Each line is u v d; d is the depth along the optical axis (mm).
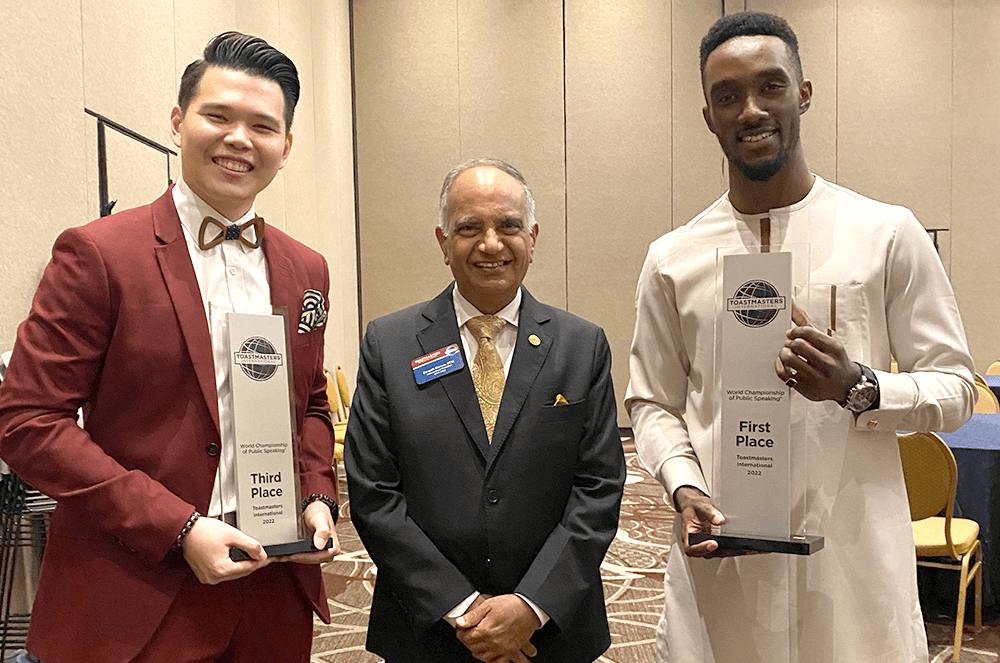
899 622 1578
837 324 1583
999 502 3629
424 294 9367
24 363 1376
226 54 1492
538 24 9234
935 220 8984
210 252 1509
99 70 3645
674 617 1764
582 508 1714
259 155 1495
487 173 1742
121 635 1372
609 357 1858
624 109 9195
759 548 1496
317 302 1617
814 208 1641
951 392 1525
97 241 1407
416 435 1697
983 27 8836
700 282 1726
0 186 2805
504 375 1767
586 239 9281
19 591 2514
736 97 1550
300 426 1606
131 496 1341
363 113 9352
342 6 8898
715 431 1619
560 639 1678
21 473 1373
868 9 8961
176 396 1430
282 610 1539
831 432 1603
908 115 8969
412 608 1612
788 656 1612
